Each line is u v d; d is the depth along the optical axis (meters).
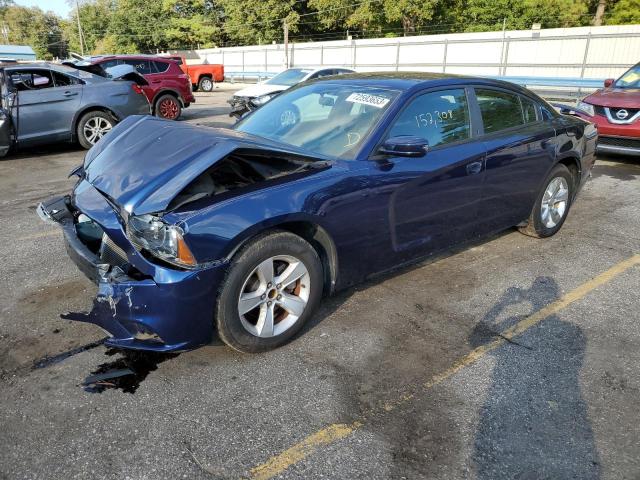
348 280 3.49
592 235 5.30
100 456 2.36
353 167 3.33
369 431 2.54
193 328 2.82
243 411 2.66
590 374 3.01
